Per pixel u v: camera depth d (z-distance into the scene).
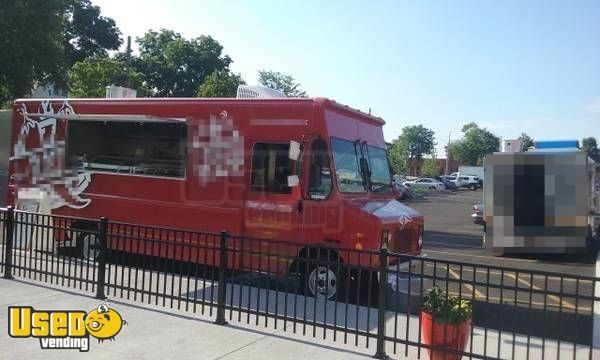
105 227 7.40
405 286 8.50
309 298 8.17
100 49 44.62
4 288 7.69
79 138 11.02
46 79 26.16
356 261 8.12
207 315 6.80
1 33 22.25
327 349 5.71
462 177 75.56
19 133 11.83
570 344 6.32
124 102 10.47
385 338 5.57
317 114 8.53
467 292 9.74
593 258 14.99
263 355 5.45
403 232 8.89
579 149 16.02
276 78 48.56
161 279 9.03
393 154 64.88
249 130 9.02
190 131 9.58
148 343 5.68
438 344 5.27
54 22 24.30
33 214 8.34
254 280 8.98
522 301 9.01
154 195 9.95
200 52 48.78
